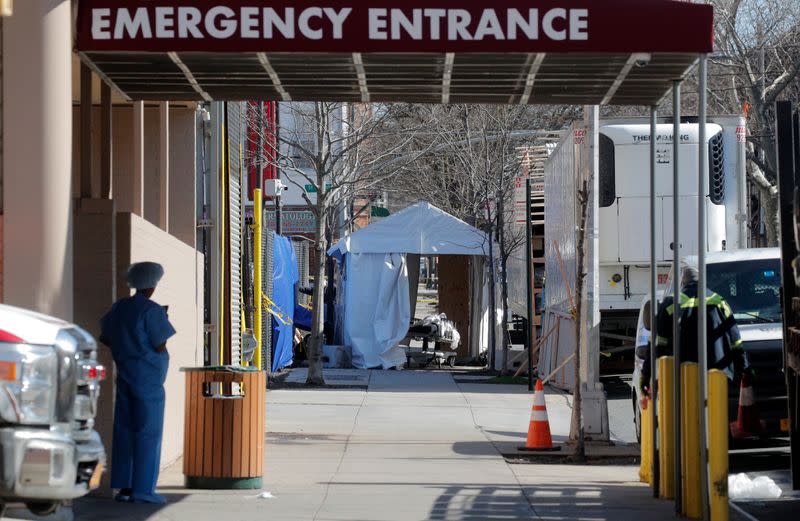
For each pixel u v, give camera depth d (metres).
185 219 23.03
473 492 17.34
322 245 38.06
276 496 16.64
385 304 44.81
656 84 16.48
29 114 13.71
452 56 14.95
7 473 9.49
